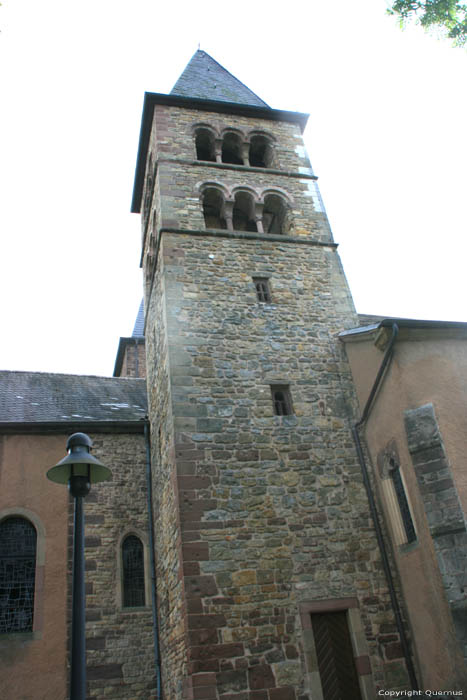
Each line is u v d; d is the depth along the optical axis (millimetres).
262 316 14219
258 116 19641
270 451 12117
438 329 11438
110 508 14672
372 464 12312
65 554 13633
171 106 18906
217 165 17359
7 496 14008
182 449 11648
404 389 10891
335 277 15539
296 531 11297
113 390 19625
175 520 11297
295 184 17750
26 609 12883
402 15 10031
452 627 9133
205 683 9477
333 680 10102
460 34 10086
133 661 12891
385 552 11367
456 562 9250
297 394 13086
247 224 17688
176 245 14969
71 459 7172
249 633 10055
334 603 10719
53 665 12305
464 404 10539
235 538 10914
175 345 13102
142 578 14086
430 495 9867
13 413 16266
